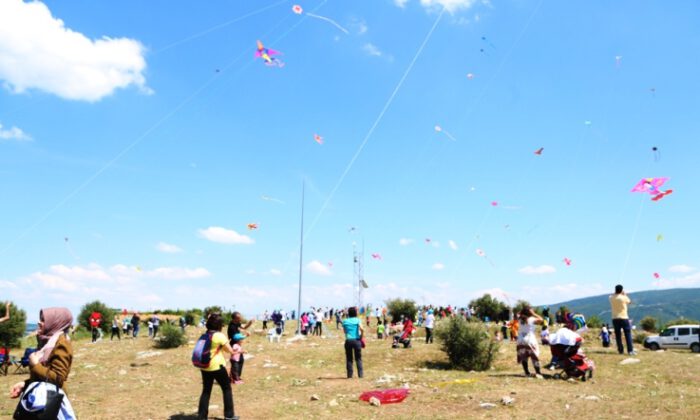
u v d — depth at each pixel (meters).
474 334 15.27
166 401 9.67
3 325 27.14
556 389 9.75
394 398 8.99
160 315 50.97
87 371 15.29
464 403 8.59
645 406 7.98
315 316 32.50
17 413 4.09
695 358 13.75
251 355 17.55
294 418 7.84
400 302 43.66
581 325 17.47
